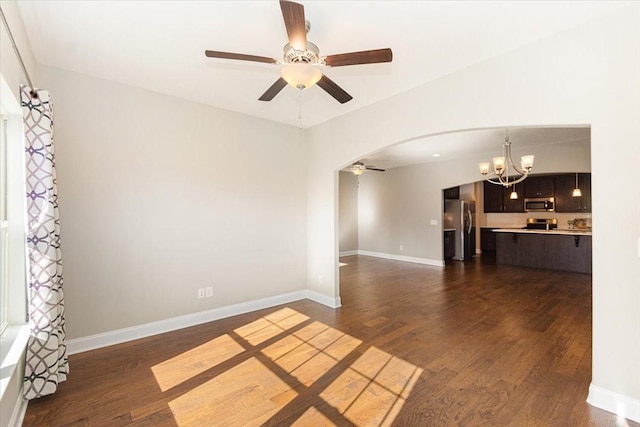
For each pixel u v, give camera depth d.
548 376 2.47
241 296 4.04
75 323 2.91
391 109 3.49
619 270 2.03
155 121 3.38
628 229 2.00
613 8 2.03
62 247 2.86
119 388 2.33
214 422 1.97
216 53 1.97
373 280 5.91
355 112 3.93
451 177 7.22
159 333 3.37
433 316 3.88
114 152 3.12
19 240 2.22
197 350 2.96
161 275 3.41
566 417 1.99
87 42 2.43
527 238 7.29
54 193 2.27
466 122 2.82
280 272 4.45
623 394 2.00
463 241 8.37
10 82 1.83
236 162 4.00
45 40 2.40
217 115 3.84
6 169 2.18
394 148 5.92
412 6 2.01
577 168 5.37
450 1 1.96
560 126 2.34
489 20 2.16
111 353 2.90
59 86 2.85
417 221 7.96
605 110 2.09
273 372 2.56
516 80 2.51
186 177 3.59
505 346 3.01
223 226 3.89
